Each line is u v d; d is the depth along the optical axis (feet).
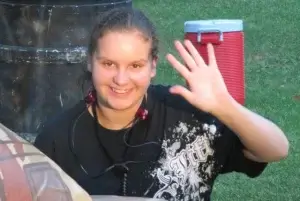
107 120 7.93
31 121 16.28
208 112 7.60
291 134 20.17
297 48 30.30
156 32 7.77
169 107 8.11
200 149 8.09
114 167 7.98
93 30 7.63
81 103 8.16
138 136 8.00
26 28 15.78
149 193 8.01
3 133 4.88
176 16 35.94
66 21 15.69
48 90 16.02
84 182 7.99
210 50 7.48
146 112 7.97
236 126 7.48
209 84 7.33
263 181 17.03
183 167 8.07
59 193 4.79
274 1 38.11
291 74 26.73
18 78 16.06
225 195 16.26
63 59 15.74
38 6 15.60
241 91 11.41
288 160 18.04
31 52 15.71
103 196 6.37
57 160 8.05
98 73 7.57
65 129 8.09
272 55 29.25
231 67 11.37
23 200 4.58
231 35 11.35
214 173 8.23
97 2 15.87
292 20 34.88
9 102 16.26
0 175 4.58
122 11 7.61
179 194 8.09
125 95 7.61
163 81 24.73
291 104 23.17
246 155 8.11
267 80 25.96
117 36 7.40
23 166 4.70
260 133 7.54
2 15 15.89
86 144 8.02
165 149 8.05
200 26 11.36
